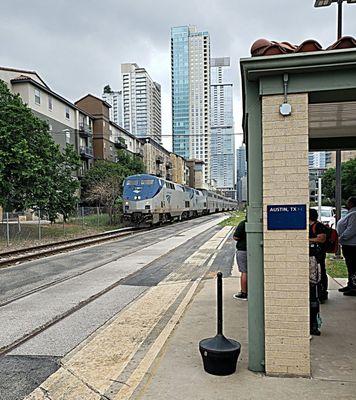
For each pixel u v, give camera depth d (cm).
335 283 937
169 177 9325
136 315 754
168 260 1516
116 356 545
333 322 631
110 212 3681
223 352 441
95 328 688
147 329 666
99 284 1076
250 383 423
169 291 968
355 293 805
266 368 441
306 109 428
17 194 2509
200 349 459
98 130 5731
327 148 835
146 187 3278
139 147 7444
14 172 2444
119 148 6262
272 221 438
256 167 453
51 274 1248
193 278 1135
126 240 2358
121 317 742
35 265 1434
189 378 439
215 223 3947
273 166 436
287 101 431
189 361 488
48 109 4522
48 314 779
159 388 418
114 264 1438
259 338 454
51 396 432
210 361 447
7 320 741
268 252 439
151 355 518
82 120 5381
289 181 434
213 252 1730
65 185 2900
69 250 1883
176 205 4022
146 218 3234
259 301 454
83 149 5244
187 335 590
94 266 1399
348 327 607
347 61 405
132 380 449
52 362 534
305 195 431
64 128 4878
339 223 827
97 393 433
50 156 2758
